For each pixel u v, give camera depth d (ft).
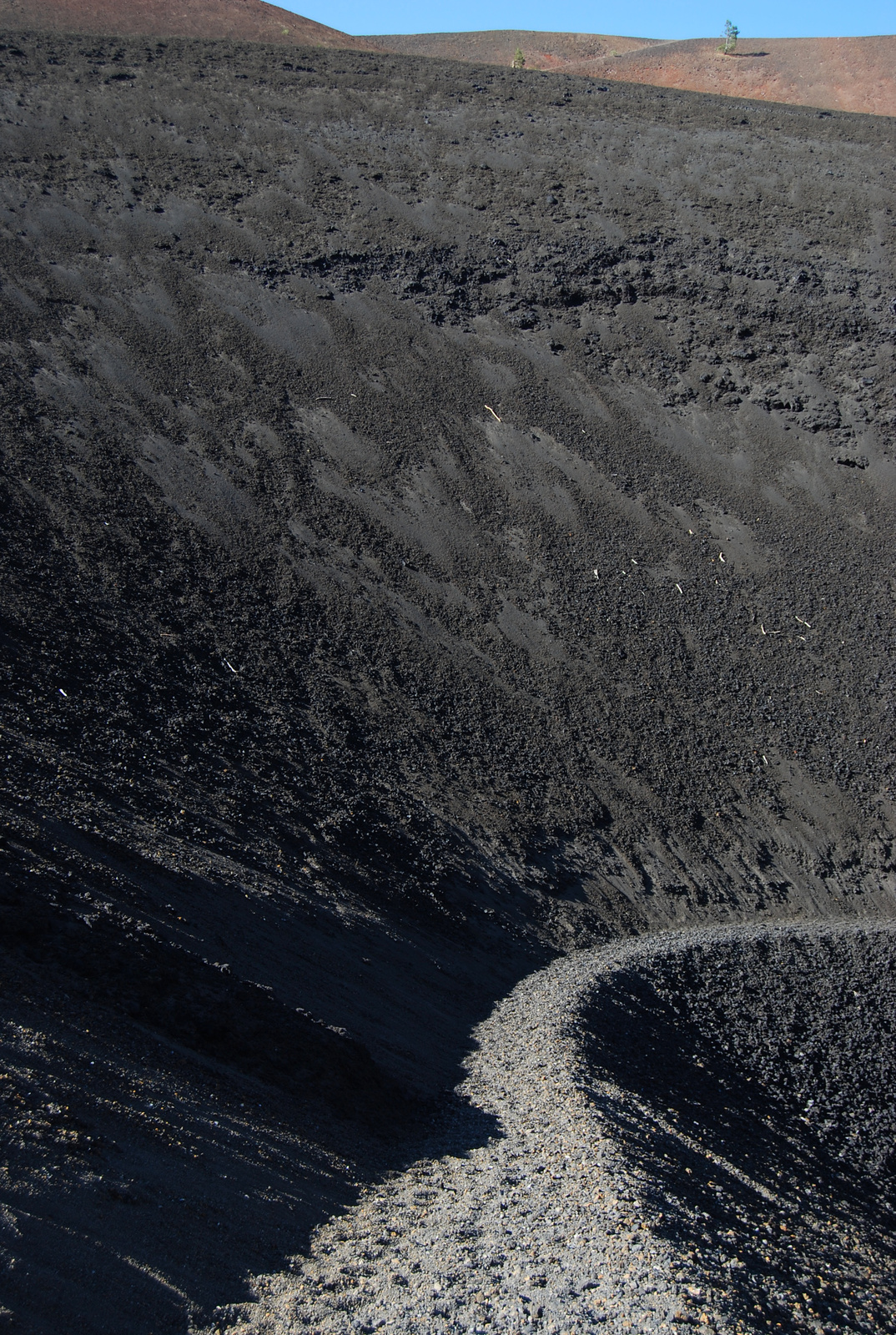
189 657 60.80
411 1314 16.22
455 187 124.57
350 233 113.09
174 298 97.09
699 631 81.41
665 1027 45.60
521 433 94.79
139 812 41.81
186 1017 27.20
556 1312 16.40
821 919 64.44
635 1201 21.77
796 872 67.51
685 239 118.42
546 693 72.79
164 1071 23.41
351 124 135.44
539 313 109.60
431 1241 19.36
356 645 69.82
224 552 72.59
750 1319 17.46
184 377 88.07
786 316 110.32
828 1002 52.95
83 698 50.37
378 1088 29.71
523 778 65.51
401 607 74.84
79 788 40.40
